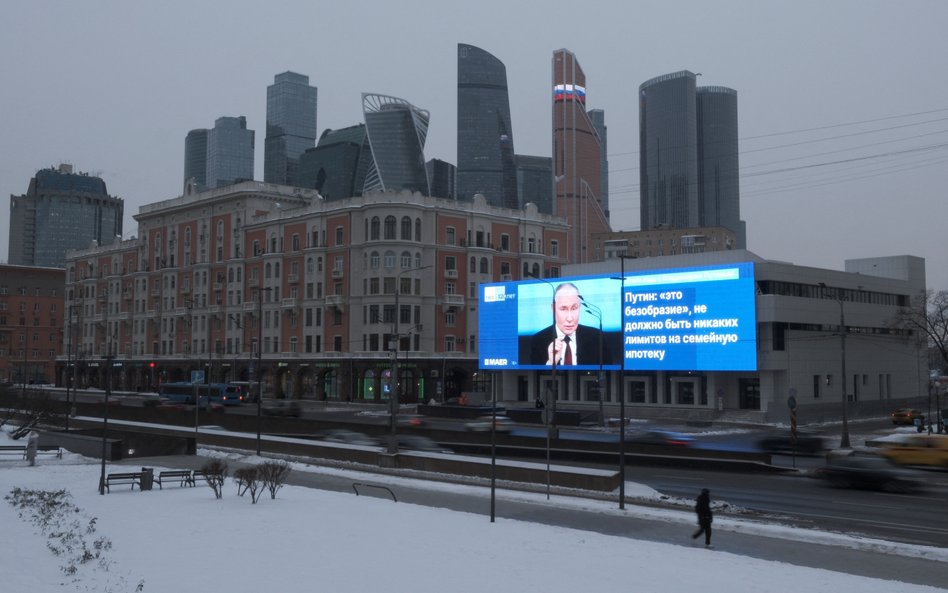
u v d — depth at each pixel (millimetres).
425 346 94812
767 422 65938
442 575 16891
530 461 43062
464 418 74250
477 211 101250
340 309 97312
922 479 31953
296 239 105188
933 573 18031
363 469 39969
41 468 38938
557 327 78688
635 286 73125
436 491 31312
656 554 19438
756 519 25734
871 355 78625
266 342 107750
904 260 88500
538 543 20594
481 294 86125
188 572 16906
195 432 55875
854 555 19891
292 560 18203
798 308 68688
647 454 41688
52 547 19125
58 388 143625
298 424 57938
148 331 129750
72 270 151625
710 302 68188
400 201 94625
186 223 123688
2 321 164500
